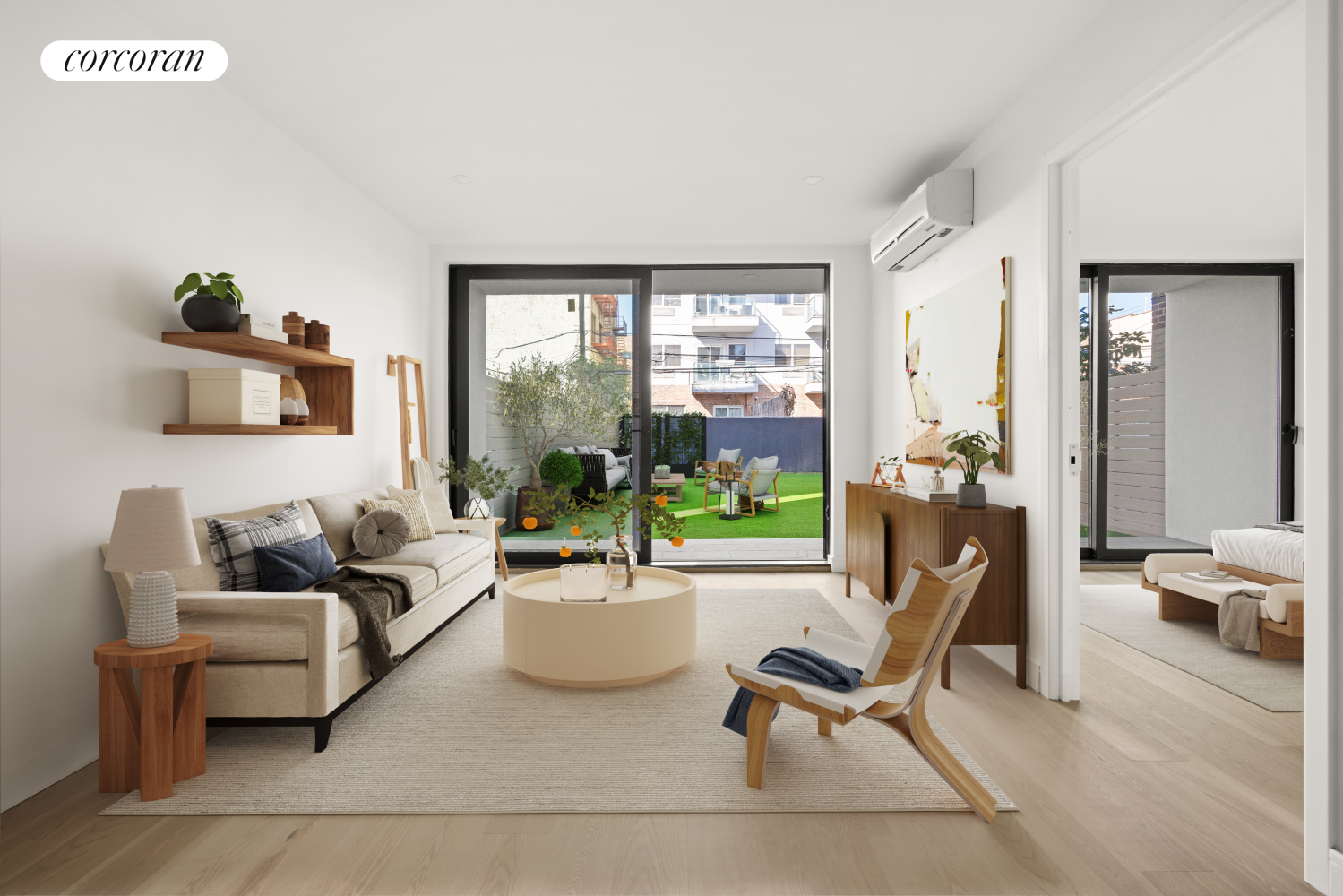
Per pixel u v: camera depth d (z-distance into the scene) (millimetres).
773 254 5855
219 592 2672
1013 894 1718
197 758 2340
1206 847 1922
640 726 2760
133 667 2156
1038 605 3146
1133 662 3561
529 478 6000
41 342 2326
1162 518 6070
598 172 4297
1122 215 5066
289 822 2064
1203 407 6039
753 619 4348
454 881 1780
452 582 3979
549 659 3121
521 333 5984
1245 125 3547
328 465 4199
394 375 5098
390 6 2633
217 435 3176
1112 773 2357
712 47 2936
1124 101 2527
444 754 2504
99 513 2553
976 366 3783
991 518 3232
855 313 5824
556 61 3037
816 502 10070
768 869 1828
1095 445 6031
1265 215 5086
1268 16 1903
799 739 2641
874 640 3914
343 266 4398
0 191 2186
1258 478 5930
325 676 2518
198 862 1859
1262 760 2459
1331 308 1686
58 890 1741
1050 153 3033
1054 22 2740
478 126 3672
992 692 3166
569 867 1839
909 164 4180
